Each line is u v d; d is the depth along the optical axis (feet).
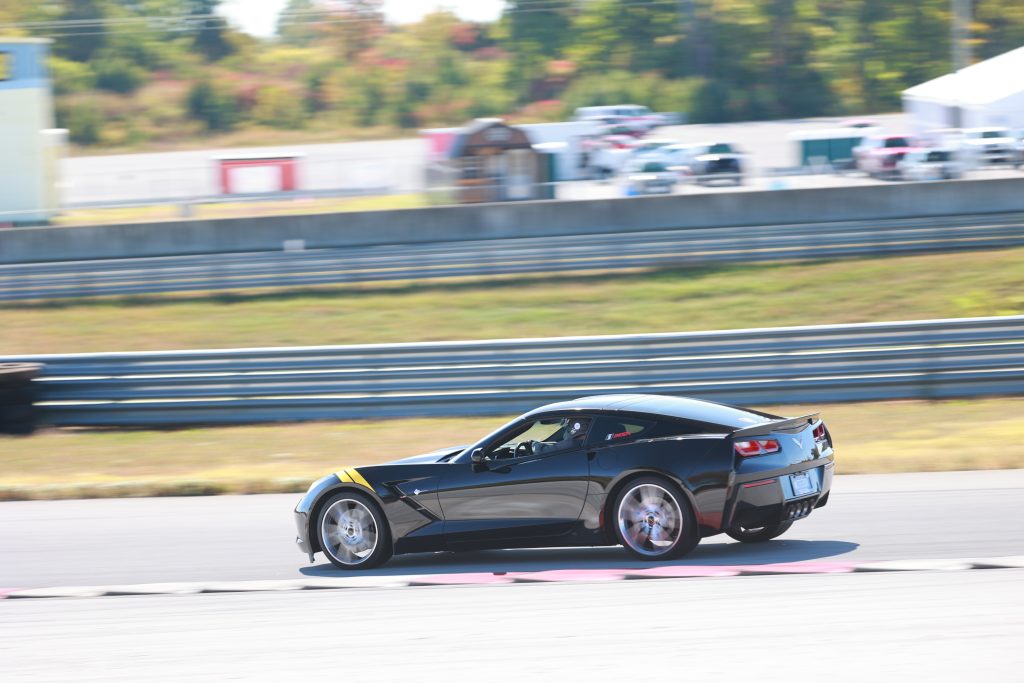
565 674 44.96
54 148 289.12
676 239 225.97
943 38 611.47
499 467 66.03
